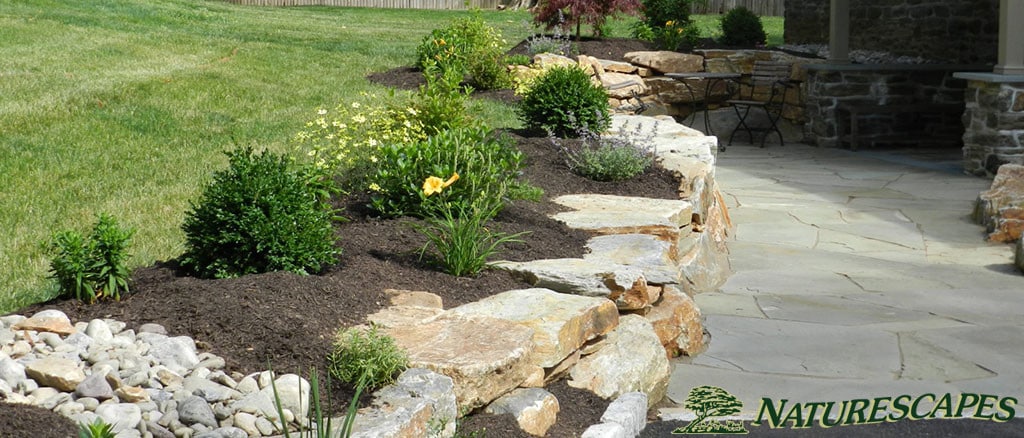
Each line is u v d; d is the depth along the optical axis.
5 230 6.68
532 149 9.38
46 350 3.83
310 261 5.00
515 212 6.84
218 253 4.95
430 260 5.54
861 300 7.14
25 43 14.03
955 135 16.47
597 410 4.54
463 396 3.95
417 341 4.27
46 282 5.52
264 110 11.25
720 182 12.46
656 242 6.47
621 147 8.91
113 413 3.35
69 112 10.24
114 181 8.08
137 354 3.80
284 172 5.16
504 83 14.24
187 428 3.36
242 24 18.69
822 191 11.78
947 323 6.53
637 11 18.47
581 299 5.07
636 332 5.24
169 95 11.48
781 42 23.27
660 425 4.75
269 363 3.77
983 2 16.36
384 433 3.34
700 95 17.36
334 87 12.94
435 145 6.57
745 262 8.41
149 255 6.11
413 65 14.95
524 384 4.32
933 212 10.51
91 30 15.58
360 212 6.47
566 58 15.87
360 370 3.80
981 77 12.60
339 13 25.22
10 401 3.36
